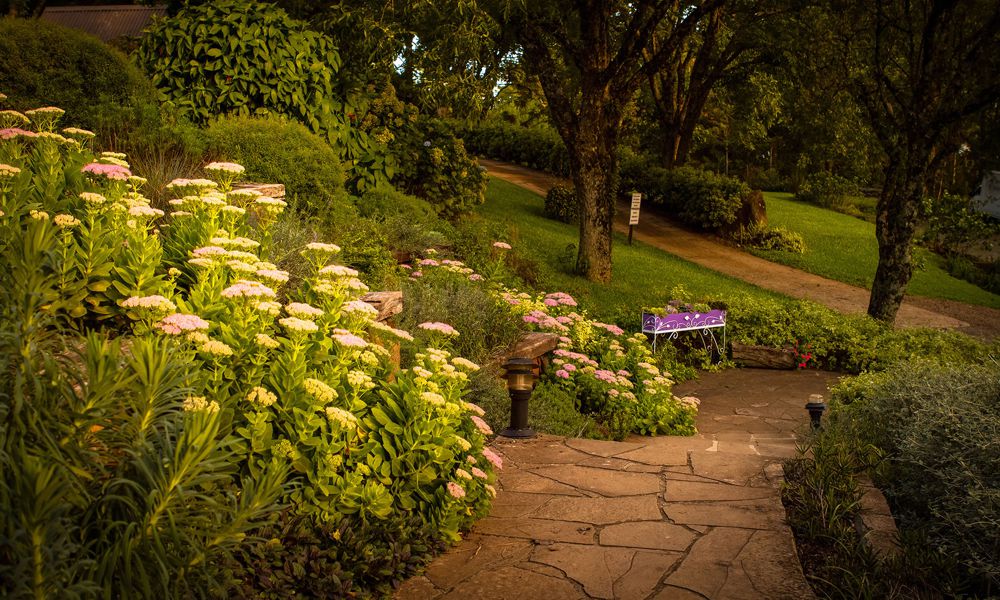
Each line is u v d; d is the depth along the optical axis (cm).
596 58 1576
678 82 2936
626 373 862
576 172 1658
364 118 1216
